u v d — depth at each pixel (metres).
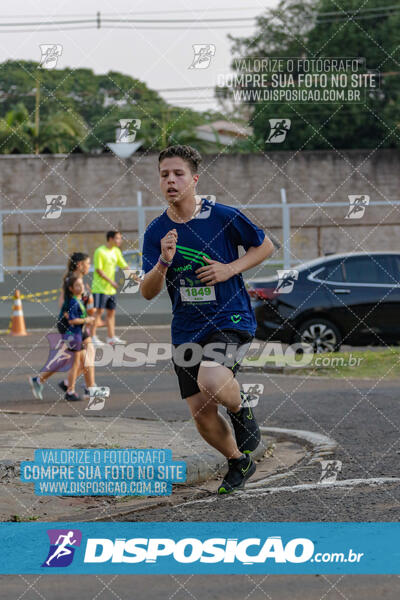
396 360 17.06
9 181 46.00
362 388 14.42
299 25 44.69
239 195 46.44
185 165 7.52
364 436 10.44
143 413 12.35
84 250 45.78
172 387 15.00
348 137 47.41
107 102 56.31
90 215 46.25
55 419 11.38
